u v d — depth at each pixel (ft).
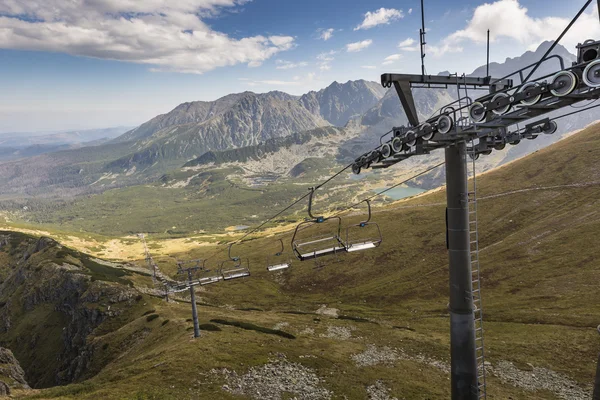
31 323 428.97
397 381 158.61
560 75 42.86
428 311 344.28
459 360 65.51
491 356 199.62
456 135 56.95
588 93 42.45
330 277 490.90
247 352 170.50
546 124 73.67
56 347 377.09
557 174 585.22
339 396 138.62
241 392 130.11
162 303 372.79
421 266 462.60
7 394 152.05
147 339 245.65
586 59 43.65
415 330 273.33
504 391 157.17
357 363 180.34
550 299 302.45
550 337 223.51
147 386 124.77
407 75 62.44
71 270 471.62
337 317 326.44
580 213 451.53
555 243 402.93
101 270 523.29
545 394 157.07
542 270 359.46
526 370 181.78
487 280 368.89
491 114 61.05
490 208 543.80
